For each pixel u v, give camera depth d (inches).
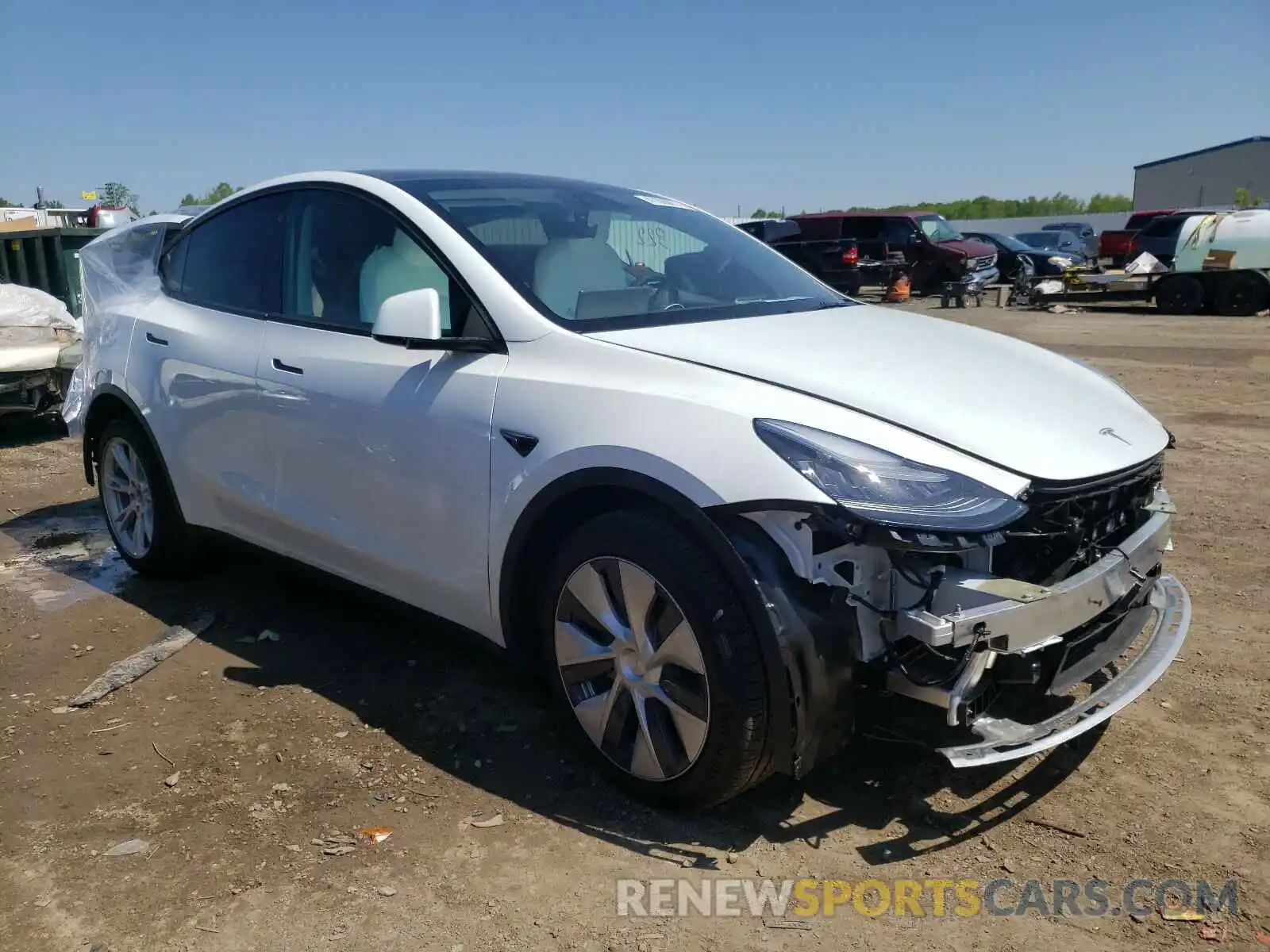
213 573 192.1
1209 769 118.3
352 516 137.4
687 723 103.0
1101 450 107.0
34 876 101.9
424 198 137.8
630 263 139.6
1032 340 563.8
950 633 93.0
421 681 144.5
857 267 916.6
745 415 100.1
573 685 115.1
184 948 91.5
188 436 163.5
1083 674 107.9
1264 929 92.6
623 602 107.6
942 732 111.0
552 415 111.6
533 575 119.5
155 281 183.8
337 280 143.5
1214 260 696.4
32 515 238.4
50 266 406.9
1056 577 104.7
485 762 122.1
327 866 102.6
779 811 110.9
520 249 130.8
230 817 111.5
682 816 110.2
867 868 101.5
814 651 96.0
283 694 140.9
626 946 91.2
